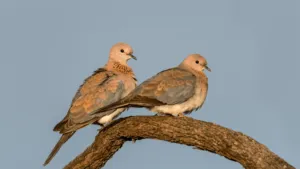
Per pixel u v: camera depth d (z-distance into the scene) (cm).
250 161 1002
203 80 1407
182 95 1313
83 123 1349
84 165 1184
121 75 1449
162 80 1310
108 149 1177
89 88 1396
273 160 989
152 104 1273
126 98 1267
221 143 1034
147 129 1116
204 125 1066
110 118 1394
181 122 1086
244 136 1026
